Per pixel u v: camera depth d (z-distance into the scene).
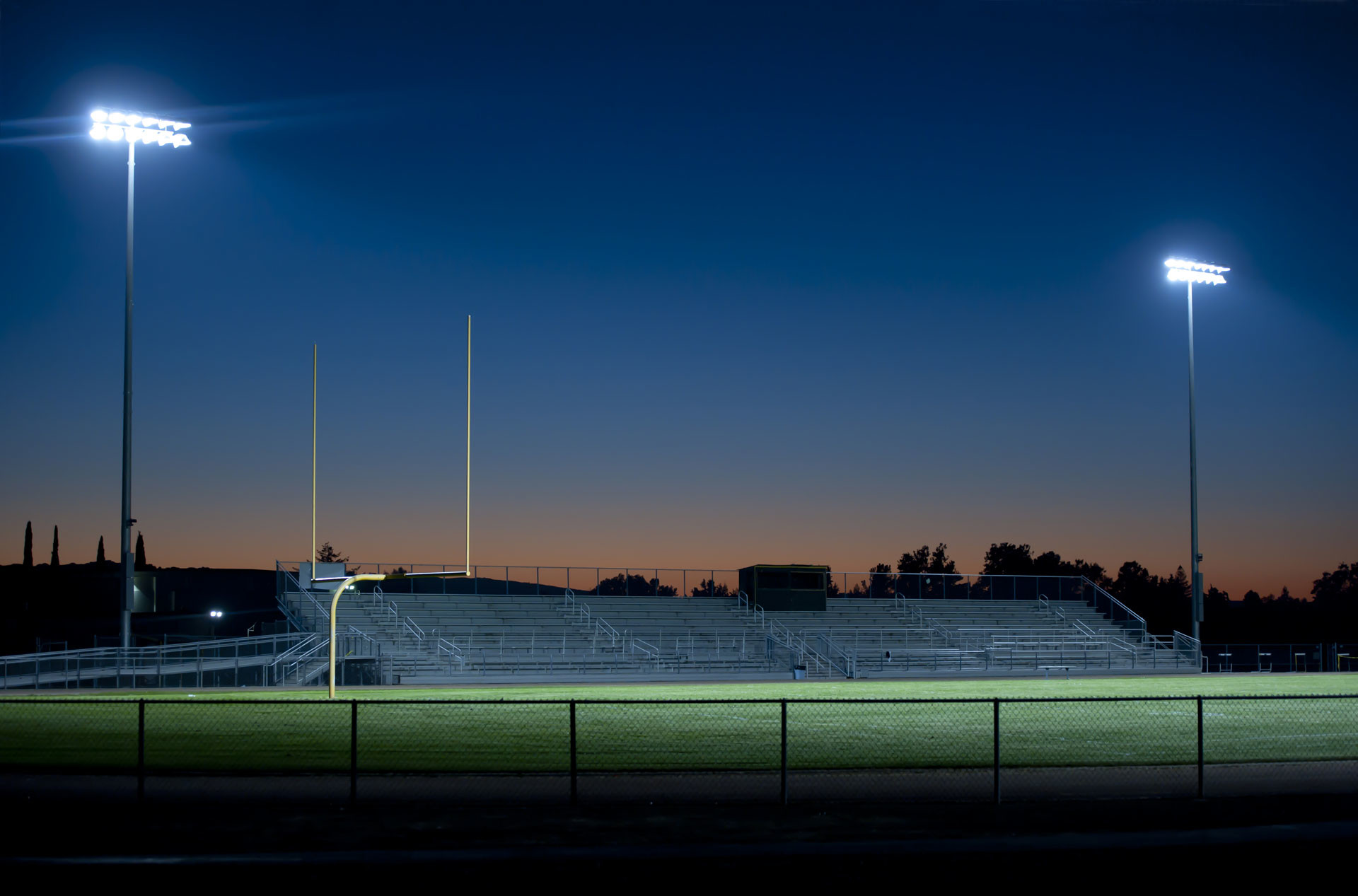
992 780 14.88
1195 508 48.88
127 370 33.97
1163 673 48.38
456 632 44.62
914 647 50.34
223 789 13.80
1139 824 11.91
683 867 9.97
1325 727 22.56
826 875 9.77
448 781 14.42
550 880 9.56
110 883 9.41
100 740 18.97
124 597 33.44
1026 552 101.00
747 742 19.52
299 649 36.72
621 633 47.47
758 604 52.88
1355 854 10.55
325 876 9.63
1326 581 116.25
